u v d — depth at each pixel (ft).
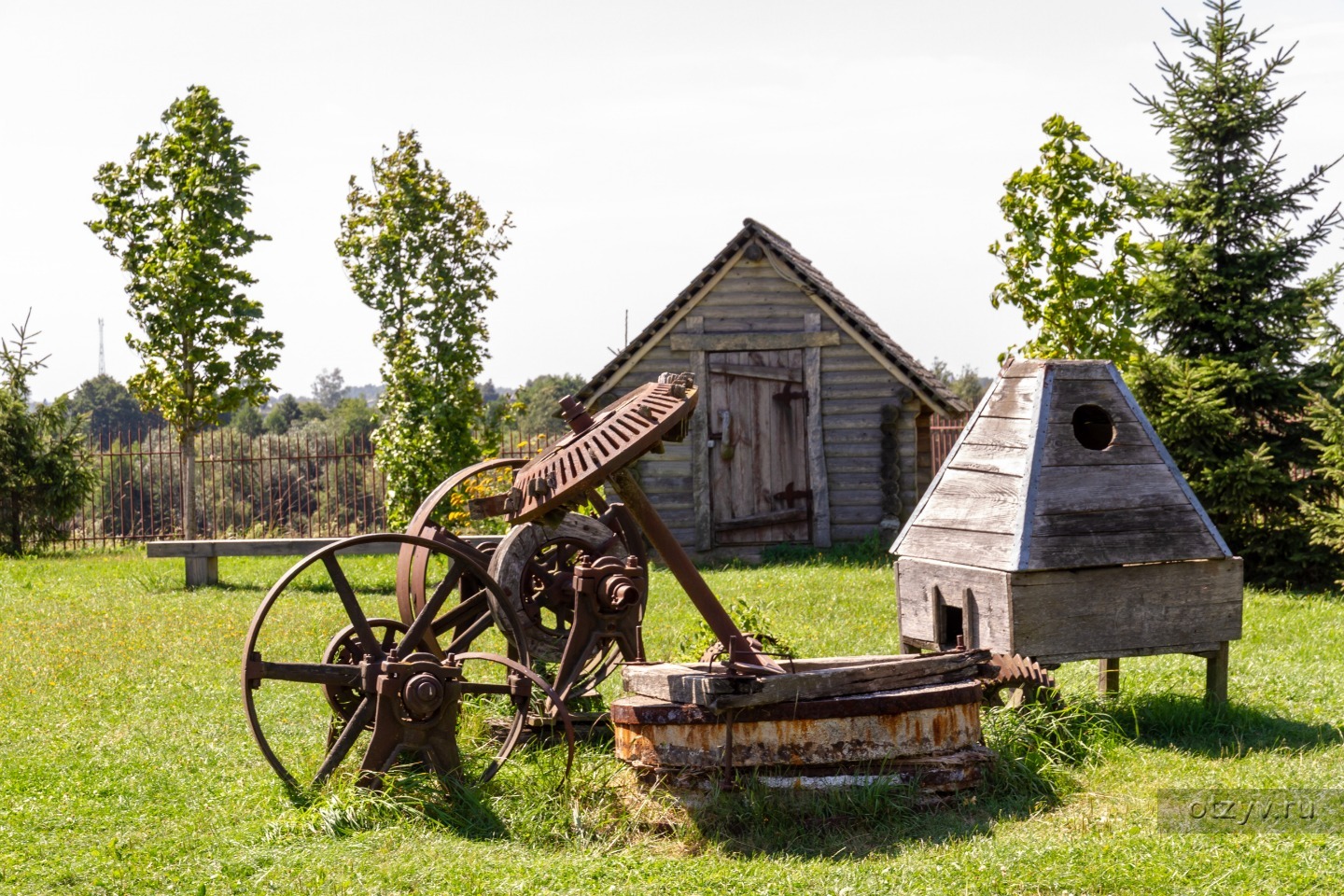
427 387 64.90
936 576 27.27
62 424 77.71
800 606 43.16
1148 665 32.09
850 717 20.62
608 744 24.54
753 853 18.93
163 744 25.09
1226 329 53.93
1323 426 47.34
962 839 18.93
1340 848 17.43
